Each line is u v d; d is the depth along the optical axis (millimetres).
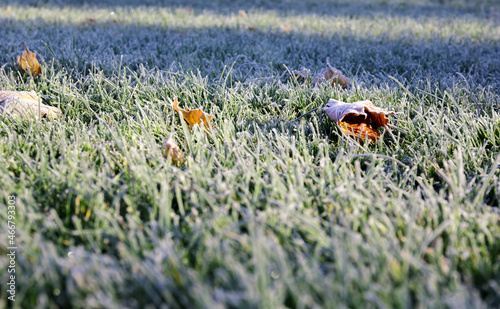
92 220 1629
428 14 4090
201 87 2020
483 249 1585
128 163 1718
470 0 5375
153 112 1920
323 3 4922
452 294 1455
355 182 1689
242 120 1914
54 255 1550
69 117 1904
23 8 3590
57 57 2230
